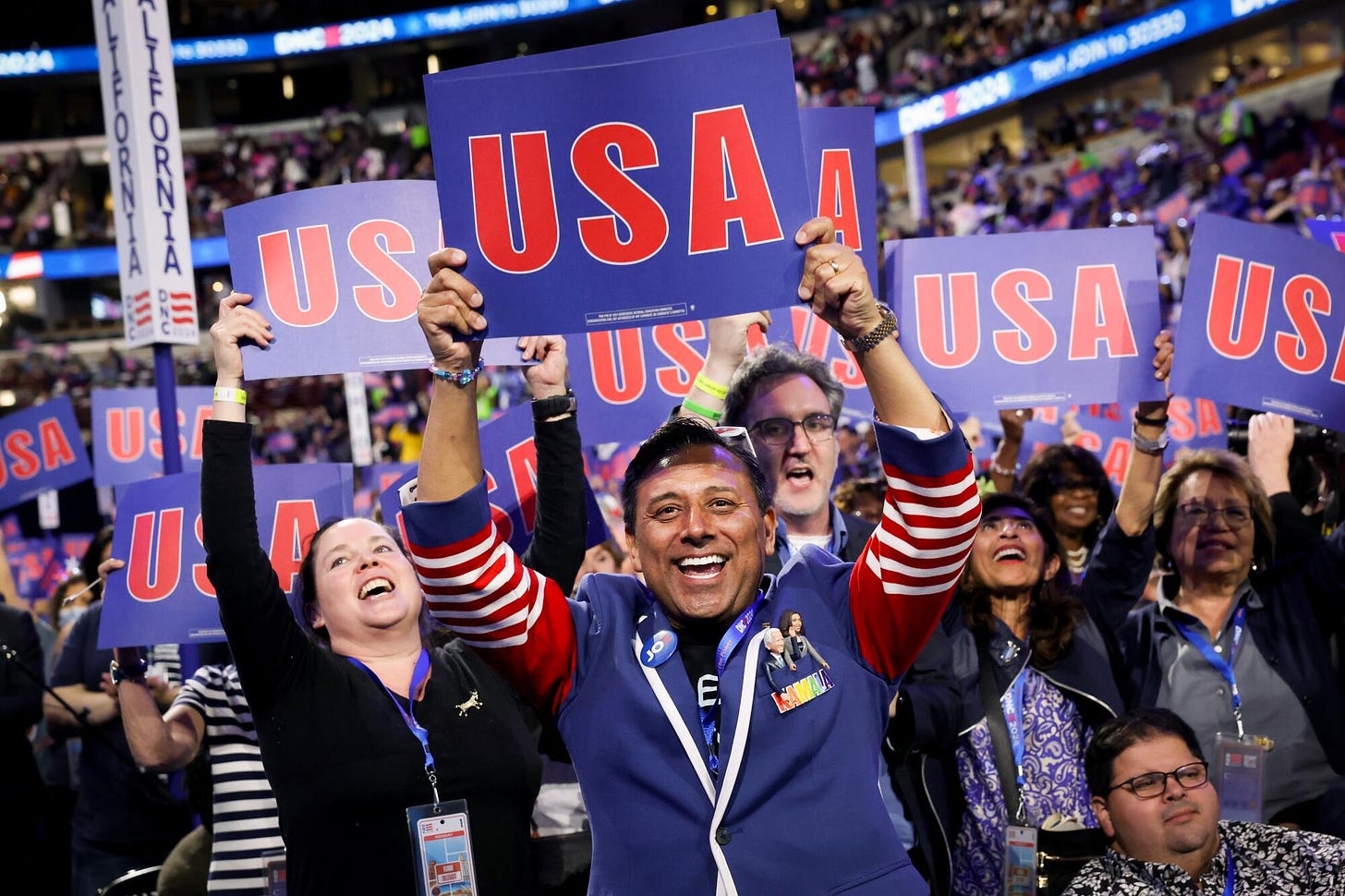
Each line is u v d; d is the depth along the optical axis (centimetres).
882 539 178
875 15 2402
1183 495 316
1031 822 274
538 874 282
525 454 310
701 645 184
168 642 300
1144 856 245
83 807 385
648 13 2692
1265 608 308
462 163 183
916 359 321
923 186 1484
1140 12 1719
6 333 2447
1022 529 291
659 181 182
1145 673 316
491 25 2677
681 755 174
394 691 243
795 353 295
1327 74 1530
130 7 365
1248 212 1306
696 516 177
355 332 267
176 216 374
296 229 268
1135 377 316
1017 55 1883
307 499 315
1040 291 321
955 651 288
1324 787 293
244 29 2781
